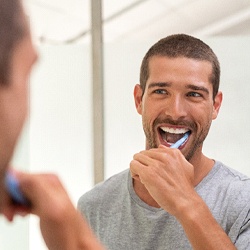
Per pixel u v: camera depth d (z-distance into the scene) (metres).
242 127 1.38
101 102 1.44
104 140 1.45
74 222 0.29
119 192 0.91
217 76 0.85
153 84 0.83
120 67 1.46
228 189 0.82
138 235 0.84
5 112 0.17
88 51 1.49
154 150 0.77
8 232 1.50
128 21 1.98
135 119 1.44
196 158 0.84
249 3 1.83
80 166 1.47
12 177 0.27
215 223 0.70
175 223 0.81
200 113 0.83
